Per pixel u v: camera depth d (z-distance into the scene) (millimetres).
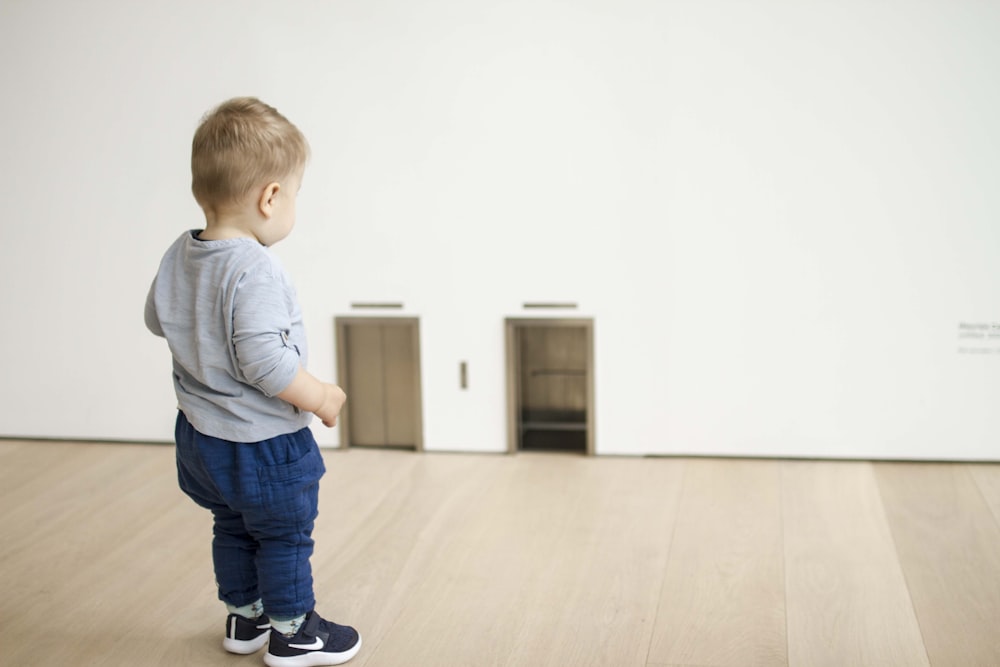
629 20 2633
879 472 2678
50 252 2963
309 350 2932
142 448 2996
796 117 2619
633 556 2197
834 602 1966
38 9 2834
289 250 2885
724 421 2803
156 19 2797
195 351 1646
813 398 2754
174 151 2852
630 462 2814
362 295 2877
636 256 2744
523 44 2684
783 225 2674
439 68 2725
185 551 2268
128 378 3006
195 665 1806
